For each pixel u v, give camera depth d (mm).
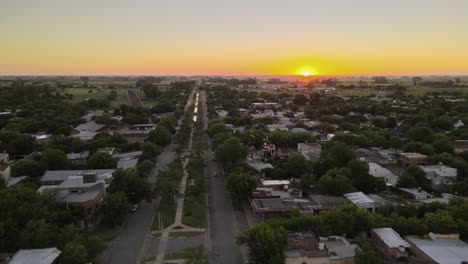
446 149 146625
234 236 86375
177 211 100938
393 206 94000
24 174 119562
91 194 93750
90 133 189000
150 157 148375
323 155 135500
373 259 63031
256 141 170750
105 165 125562
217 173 137875
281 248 68188
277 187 111125
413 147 150375
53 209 85562
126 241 83562
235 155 136625
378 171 123438
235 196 109000
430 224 78000
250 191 104375
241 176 105312
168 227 91062
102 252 77875
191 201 107562
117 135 173875
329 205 95812
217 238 85438
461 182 113500
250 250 71750
